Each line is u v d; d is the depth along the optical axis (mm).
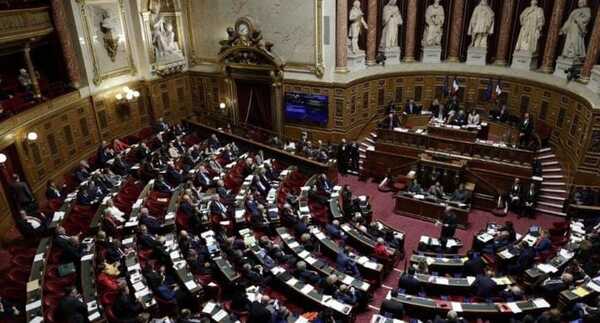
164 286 13453
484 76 25688
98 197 18812
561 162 21750
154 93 27531
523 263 14977
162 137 26031
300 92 26016
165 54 27828
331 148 25375
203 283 14117
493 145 21844
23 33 19031
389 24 26422
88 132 23609
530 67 24609
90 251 15125
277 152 24219
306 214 18469
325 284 13719
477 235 17438
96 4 23406
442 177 21578
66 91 22438
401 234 17578
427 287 14203
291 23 24797
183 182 21219
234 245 15625
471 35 26172
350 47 25562
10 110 18734
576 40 22000
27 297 12812
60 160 21484
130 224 16844
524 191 20344
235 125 28469
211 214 18125
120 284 13492
